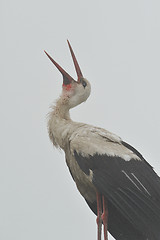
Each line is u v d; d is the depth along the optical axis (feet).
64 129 51.49
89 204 52.26
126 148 50.34
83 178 50.62
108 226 51.72
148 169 49.73
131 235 51.47
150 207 48.55
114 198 48.49
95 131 50.65
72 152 50.11
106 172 48.88
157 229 48.29
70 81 54.44
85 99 54.34
